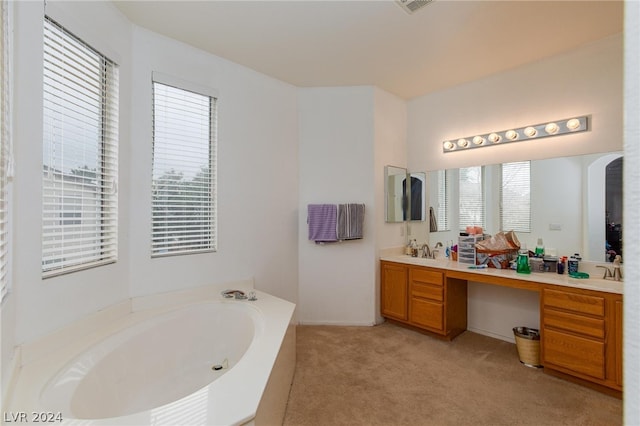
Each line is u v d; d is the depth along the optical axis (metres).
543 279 2.34
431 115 3.58
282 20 2.22
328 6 2.07
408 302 3.20
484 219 3.12
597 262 2.43
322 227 3.20
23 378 1.38
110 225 2.09
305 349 2.77
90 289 1.89
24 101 1.47
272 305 2.43
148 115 2.32
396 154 3.66
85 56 1.88
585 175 2.53
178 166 2.52
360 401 2.02
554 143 2.70
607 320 2.03
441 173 3.48
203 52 2.63
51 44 1.66
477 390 2.14
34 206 1.54
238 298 2.57
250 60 2.80
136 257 2.26
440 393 2.11
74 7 1.75
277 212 3.20
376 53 2.68
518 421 1.83
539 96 2.78
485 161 3.13
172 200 2.48
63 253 1.76
